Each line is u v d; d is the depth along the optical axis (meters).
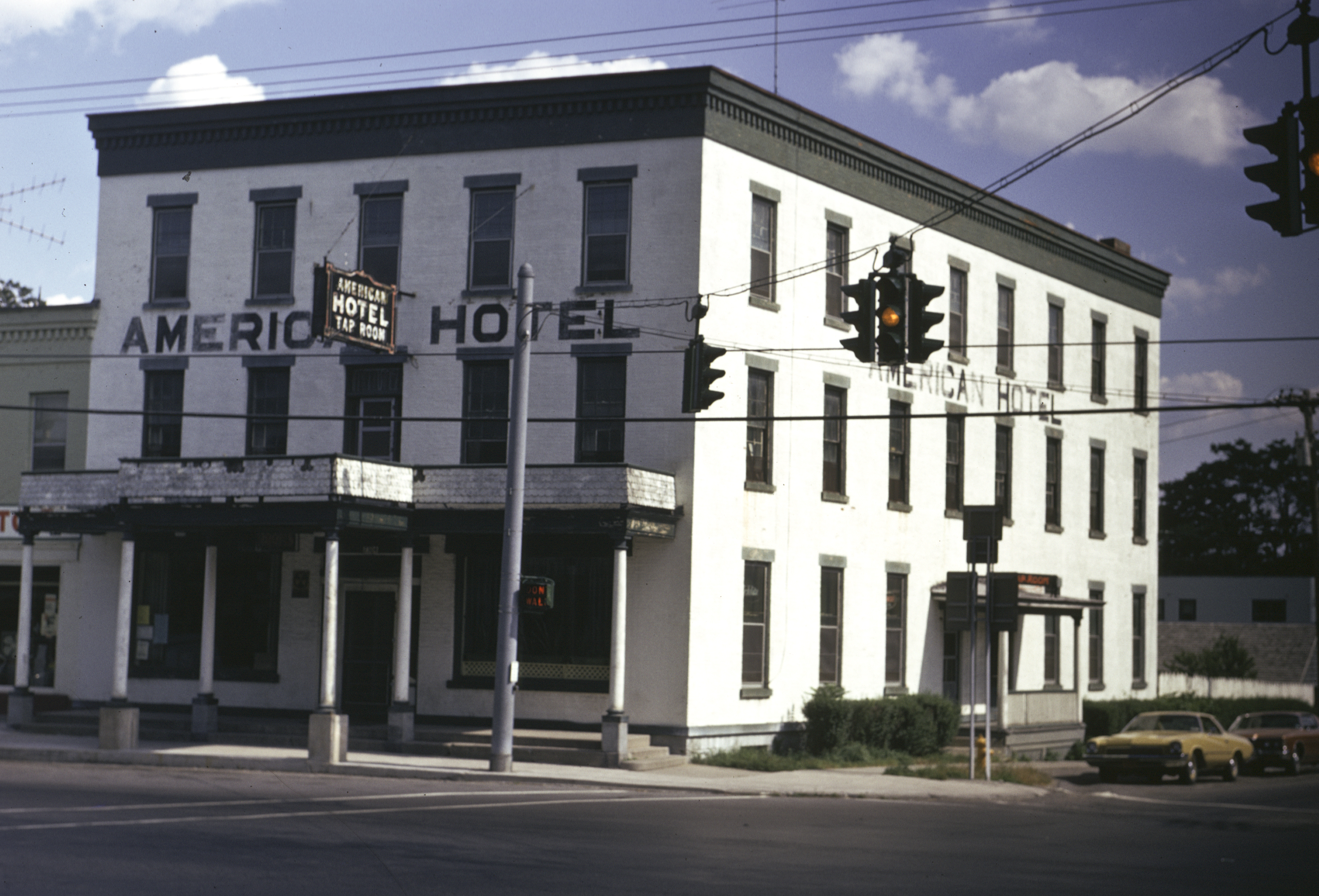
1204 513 85.94
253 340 29.81
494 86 28.27
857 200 30.95
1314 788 28.28
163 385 30.66
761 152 28.45
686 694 26.30
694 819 17.77
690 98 27.25
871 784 23.47
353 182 29.34
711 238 27.23
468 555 28.09
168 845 13.85
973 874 13.80
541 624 27.48
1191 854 16.17
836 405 30.55
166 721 28.33
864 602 30.98
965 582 24.86
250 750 25.89
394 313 28.02
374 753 25.78
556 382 27.69
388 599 28.78
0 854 13.07
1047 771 30.20
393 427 28.75
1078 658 35.72
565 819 17.25
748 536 27.92
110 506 27.33
